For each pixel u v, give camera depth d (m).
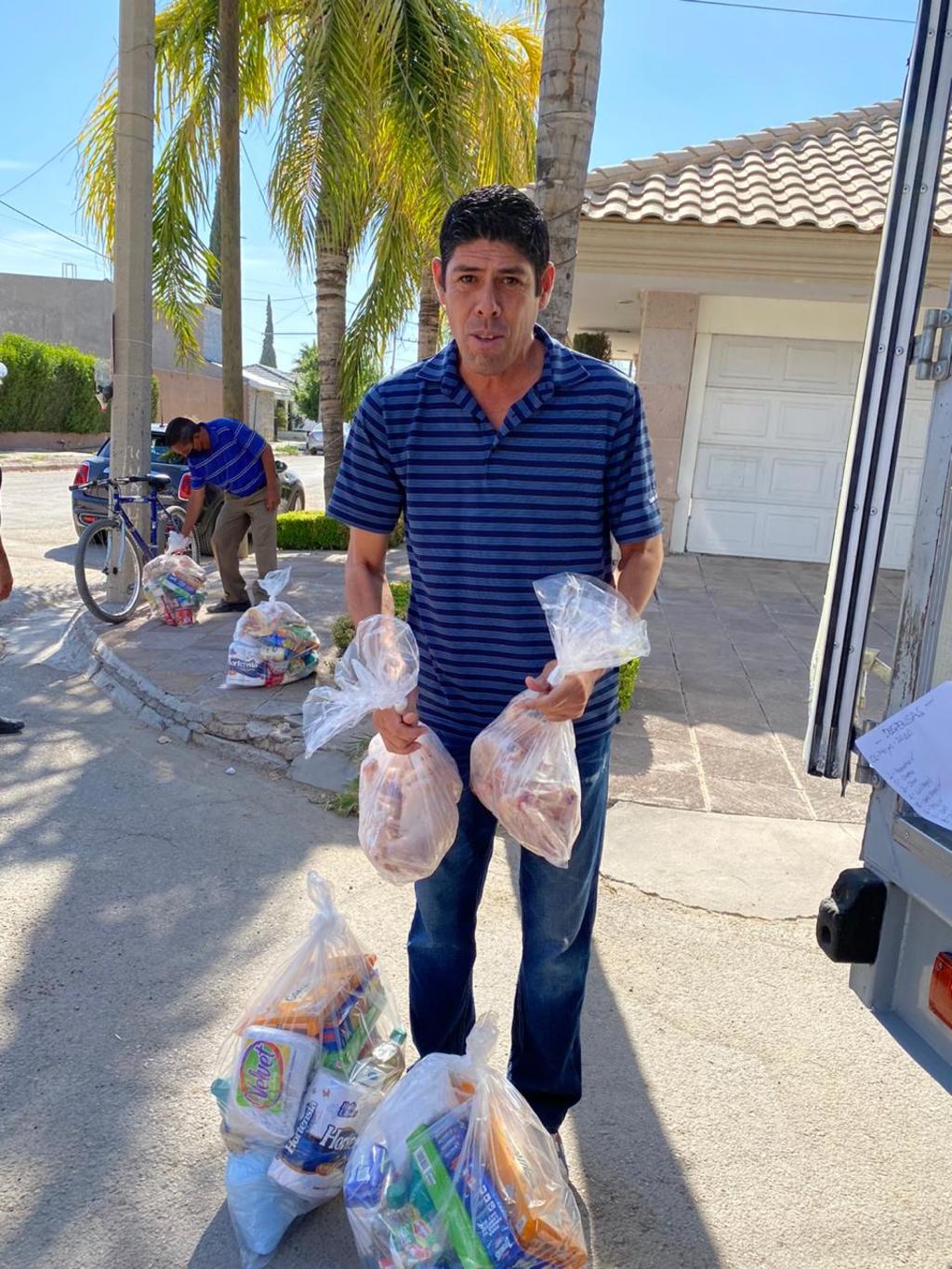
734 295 10.43
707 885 3.87
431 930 2.29
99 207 9.95
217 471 7.34
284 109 7.63
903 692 1.88
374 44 7.40
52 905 3.52
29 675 6.48
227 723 5.25
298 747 5.03
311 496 21.27
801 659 7.27
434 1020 2.36
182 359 11.34
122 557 7.82
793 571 10.55
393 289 10.16
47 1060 2.68
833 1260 2.17
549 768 1.94
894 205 1.84
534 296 1.90
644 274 9.41
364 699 1.99
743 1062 2.84
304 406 50.03
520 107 9.56
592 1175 2.38
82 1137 2.41
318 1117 2.12
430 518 2.06
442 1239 1.85
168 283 10.46
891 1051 2.92
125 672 6.19
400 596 6.23
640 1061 2.82
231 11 9.53
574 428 1.96
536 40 10.09
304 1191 2.12
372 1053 2.22
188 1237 2.15
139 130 7.54
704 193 9.31
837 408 10.80
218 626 7.41
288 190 7.86
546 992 2.19
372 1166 1.94
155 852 3.97
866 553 1.96
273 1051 2.14
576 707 1.91
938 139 1.80
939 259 8.63
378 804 2.03
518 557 2.03
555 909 2.14
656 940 3.47
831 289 9.58
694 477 11.10
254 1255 2.08
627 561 2.12
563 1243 1.88
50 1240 2.12
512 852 4.06
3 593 4.84
